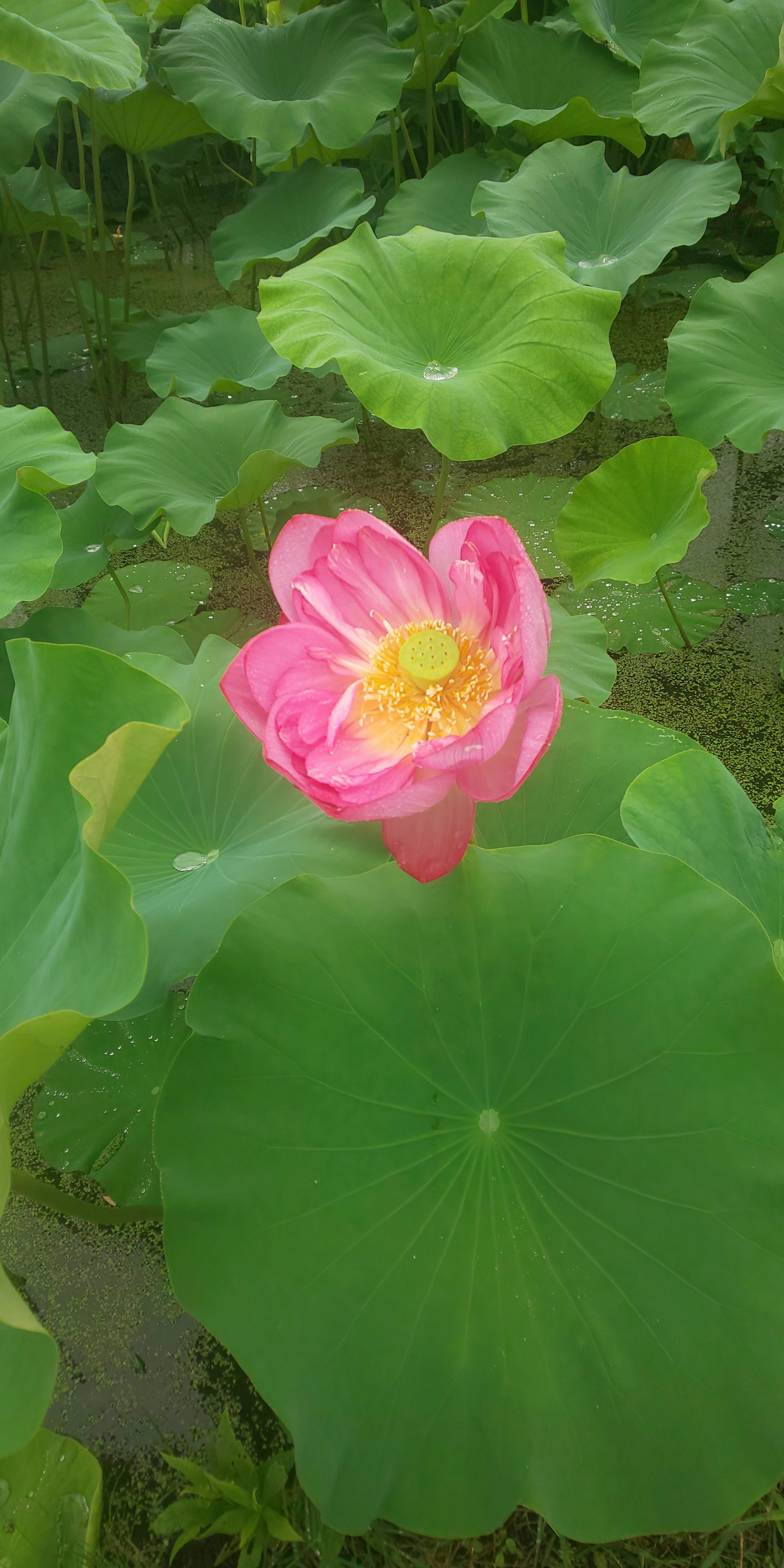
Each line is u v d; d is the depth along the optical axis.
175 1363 1.15
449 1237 0.98
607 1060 1.00
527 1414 0.94
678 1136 0.98
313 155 2.60
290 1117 0.99
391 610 1.02
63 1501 1.04
